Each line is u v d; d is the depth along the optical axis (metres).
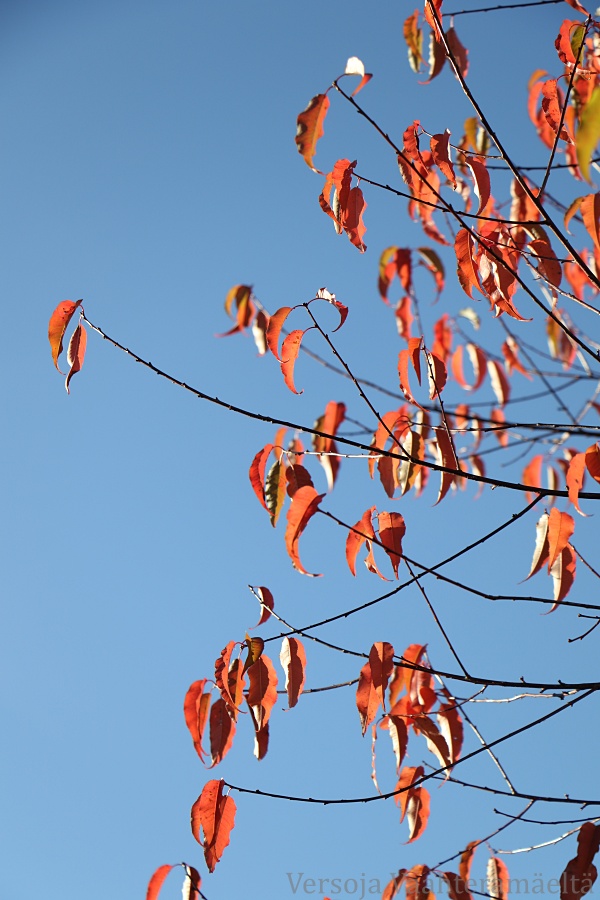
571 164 3.07
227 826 2.81
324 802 2.68
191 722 2.87
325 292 2.62
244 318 3.71
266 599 2.87
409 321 3.79
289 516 2.61
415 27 3.15
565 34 2.65
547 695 2.72
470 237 2.64
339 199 2.69
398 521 2.74
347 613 2.73
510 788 2.80
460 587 2.57
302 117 2.74
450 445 2.84
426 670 2.68
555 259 2.62
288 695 2.75
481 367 3.97
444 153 2.67
